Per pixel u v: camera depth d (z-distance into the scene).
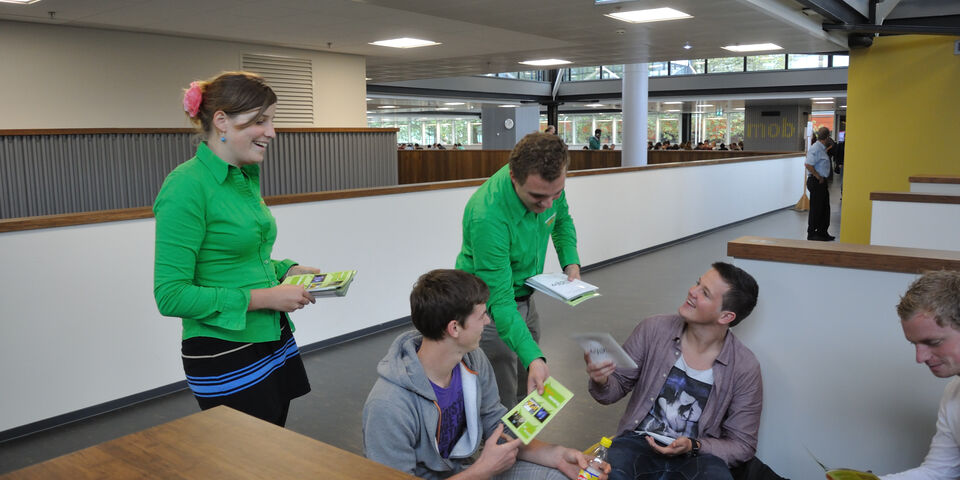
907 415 2.12
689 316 2.08
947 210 4.13
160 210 1.79
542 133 2.03
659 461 2.04
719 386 2.10
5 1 5.71
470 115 34.53
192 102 1.81
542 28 7.61
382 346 4.58
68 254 3.34
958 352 1.53
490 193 2.16
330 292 1.95
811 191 8.84
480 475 1.68
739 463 2.11
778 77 19.16
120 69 7.48
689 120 31.09
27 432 3.26
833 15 6.29
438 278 1.71
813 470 2.31
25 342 3.22
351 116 10.12
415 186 5.07
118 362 3.57
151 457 1.11
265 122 1.87
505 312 2.12
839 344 2.20
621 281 6.58
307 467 1.08
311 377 4.02
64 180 5.70
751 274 2.33
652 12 6.62
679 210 8.80
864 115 7.11
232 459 1.10
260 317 1.95
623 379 2.28
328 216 4.48
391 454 1.67
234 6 6.16
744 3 6.04
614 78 21.42
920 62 6.75
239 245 1.90
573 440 3.14
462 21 7.16
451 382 1.83
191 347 1.88
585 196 7.00
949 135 6.70
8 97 6.72
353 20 7.08
